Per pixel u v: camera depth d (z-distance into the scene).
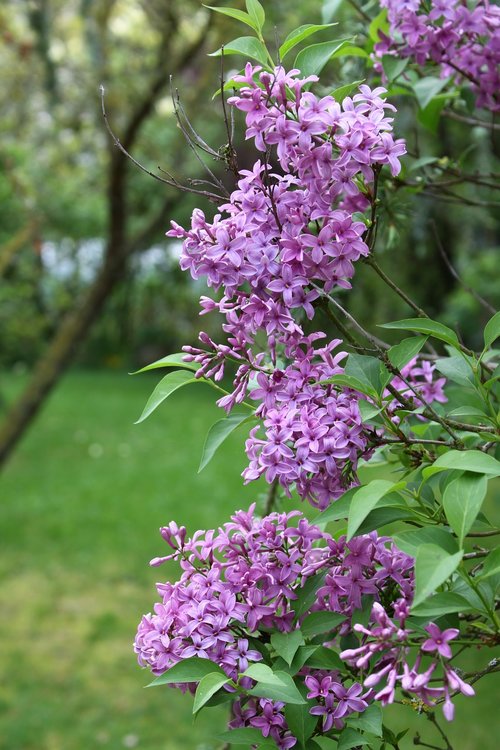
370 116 0.60
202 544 0.63
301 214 0.60
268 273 0.60
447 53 0.77
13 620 2.50
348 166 0.60
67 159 3.70
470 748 1.68
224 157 0.62
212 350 0.63
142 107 2.23
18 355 5.66
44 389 2.57
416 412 0.61
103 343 7.42
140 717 2.00
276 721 0.59
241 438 4.64
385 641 0.53
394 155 0.60
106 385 6.59
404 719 1.82
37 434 4.91
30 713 2.02
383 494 0.52
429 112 0.87
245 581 0.62
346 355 0.61
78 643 2.36
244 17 0.65
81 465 4.24
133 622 2.47
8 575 2.83
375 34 0.83
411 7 0.74
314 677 0.60
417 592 0.48
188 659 0.59
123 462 4.29
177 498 3.62
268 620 0.61
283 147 0.59
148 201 4.69
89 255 5.96
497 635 0.57
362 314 2.80
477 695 1.89
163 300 7.11
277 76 0.61
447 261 0.81
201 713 2.01
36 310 4.45
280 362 0.69
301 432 0.60
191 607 0.61
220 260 0.60
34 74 2.69
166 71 2.14
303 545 0.63
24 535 3.19
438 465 0.53
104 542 3.10
